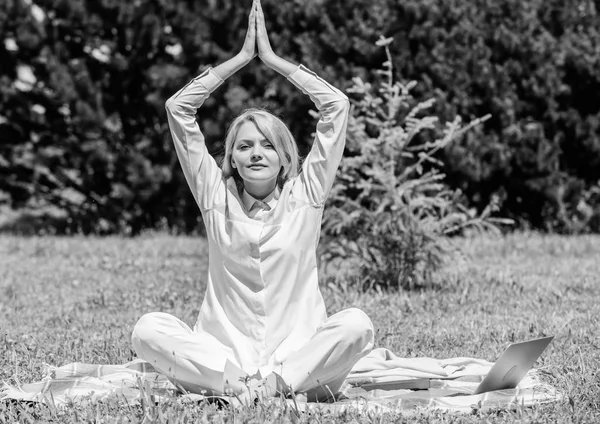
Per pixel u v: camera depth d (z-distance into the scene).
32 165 18.95
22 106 18.44
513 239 15.85
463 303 9.08
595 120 17.73
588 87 18.19
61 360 6.37
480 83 17.20
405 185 10.18
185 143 5.23
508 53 17.84
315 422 4.35
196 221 19.16
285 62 5.28
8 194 20.25
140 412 4.54
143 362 6.03
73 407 4.74
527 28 18.00
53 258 14.50
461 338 7.14
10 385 5.38
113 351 6.59
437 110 16.64
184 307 9.16
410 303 8.92
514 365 5.09
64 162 18.95
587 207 18.25
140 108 18.98
